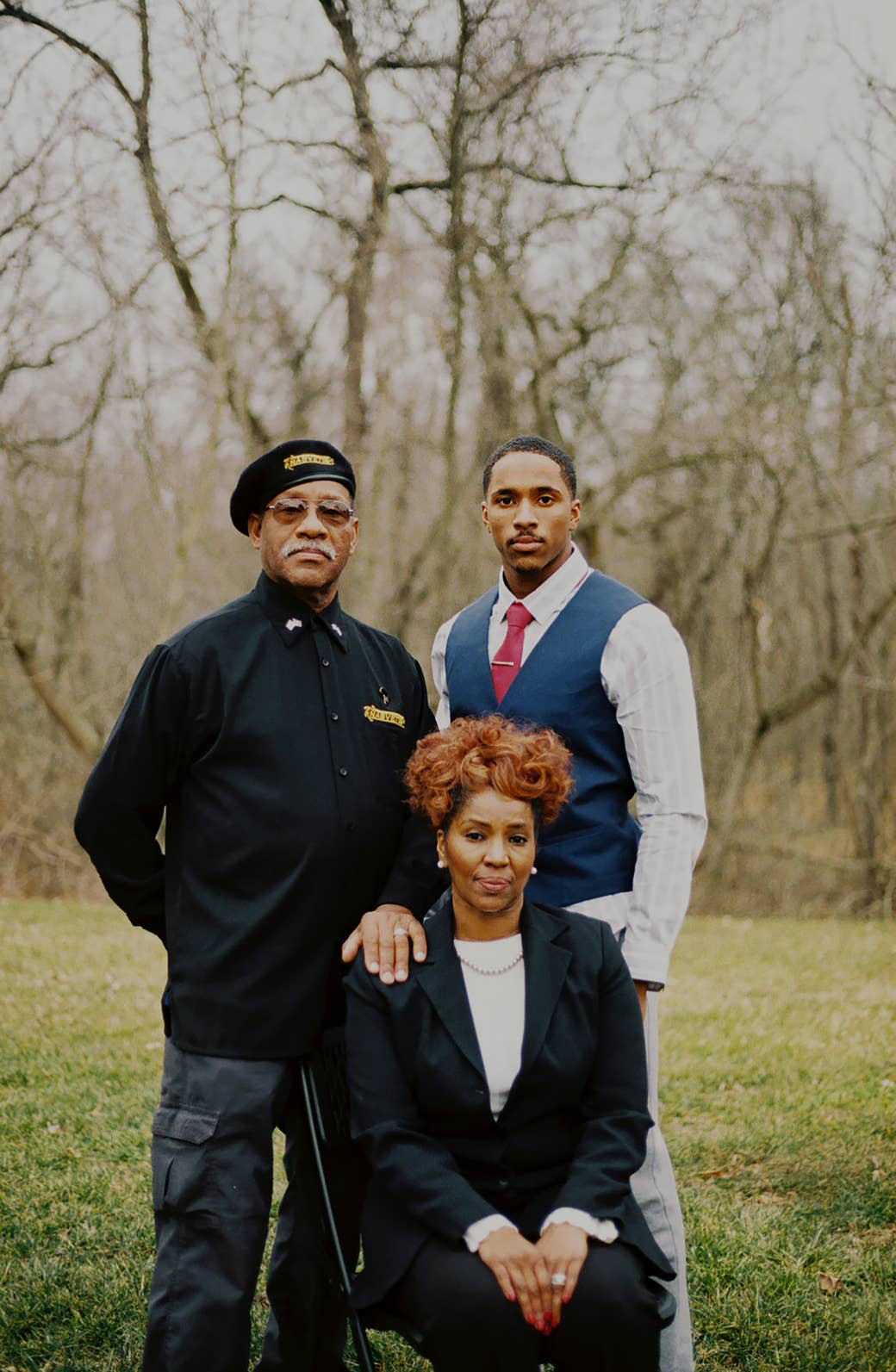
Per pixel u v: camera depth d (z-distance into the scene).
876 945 8.88
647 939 2.46
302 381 12.29
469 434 12.77
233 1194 2.21
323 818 2.32
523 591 2.69
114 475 13.04
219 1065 2.26
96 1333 2.83
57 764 13.80
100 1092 4.65
